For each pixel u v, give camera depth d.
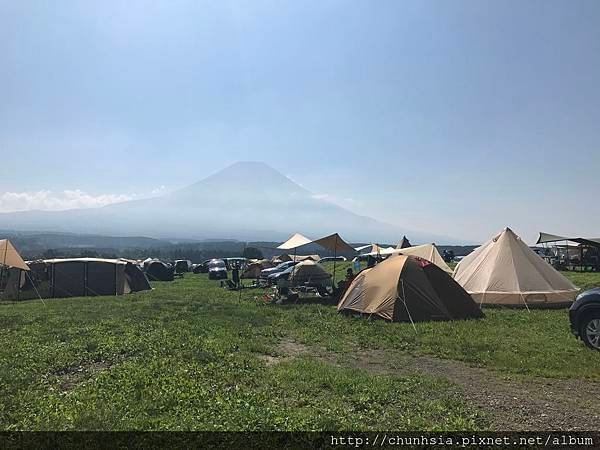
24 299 27.95
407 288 15.60
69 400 7.24
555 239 39.91
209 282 41.62
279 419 6.28
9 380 8.34
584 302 10.95
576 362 9.67
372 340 12.27
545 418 6.64
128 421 6.25
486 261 19.98
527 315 16.20
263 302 22.14
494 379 8.75
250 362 9.68
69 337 12.67
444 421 6.44
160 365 9.29
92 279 29.95
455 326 14.05
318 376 8.52
